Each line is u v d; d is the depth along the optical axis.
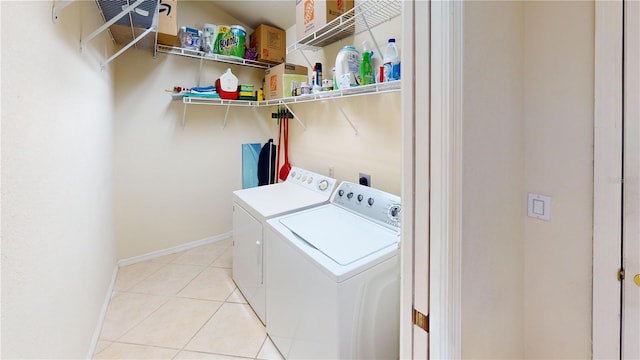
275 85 2.66
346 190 1.98
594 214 0.91
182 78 2.79
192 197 2.96
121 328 1.85
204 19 2.79
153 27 1.76
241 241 2.15
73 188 1.23
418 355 0.80
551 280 1.02
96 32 1.34
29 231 0.82
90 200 1.54
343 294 1.21
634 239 0.85
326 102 2.43
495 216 0.90
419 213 0.76
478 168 0.81
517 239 1.02
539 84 0.99
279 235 1.59
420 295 0.78
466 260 0.78
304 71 2.64
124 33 2.06
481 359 0.89
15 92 0.73
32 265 0.84
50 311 0.98
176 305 2.09
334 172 2.39
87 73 1.45
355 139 2.17
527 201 1.04
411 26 0.74
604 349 0.92
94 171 1.63
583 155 0.92
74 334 1.27
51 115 0.97
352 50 1.82
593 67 0.88
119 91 2.49
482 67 0.80
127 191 2.60
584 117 0.91
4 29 0.68
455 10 0.69
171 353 1.66
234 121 3.15
